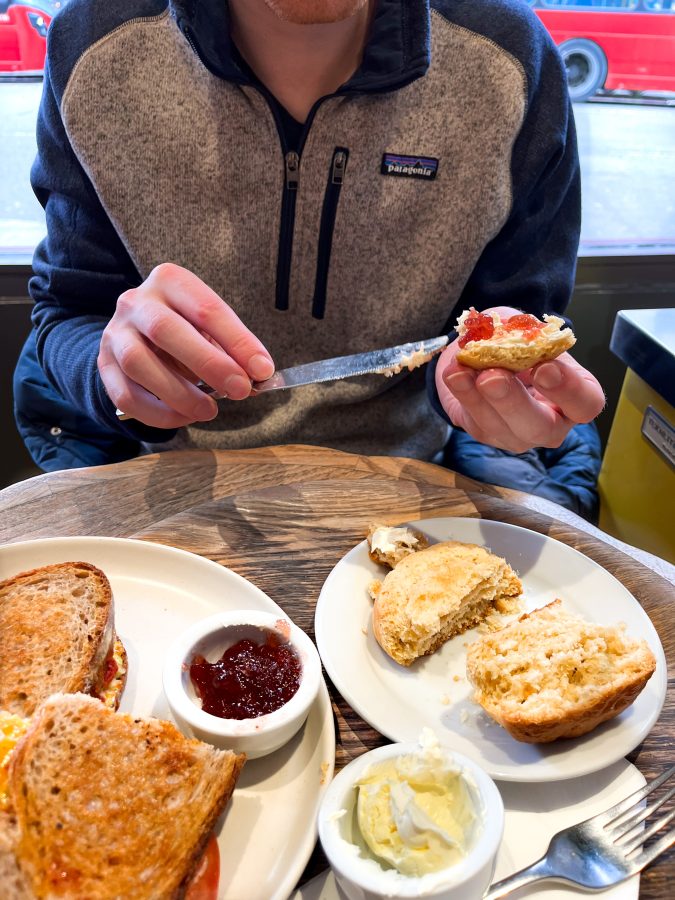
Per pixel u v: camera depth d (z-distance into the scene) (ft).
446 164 1.85
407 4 1.67
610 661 1.08
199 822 0.88
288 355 2.11
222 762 0.93
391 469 1.68
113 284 2.05
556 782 1.04
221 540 1.44
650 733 1.12
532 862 0.94
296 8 1.52
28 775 0.88
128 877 0.82
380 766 0.89
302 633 1.14
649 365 2.36
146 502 1.53
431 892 0.75
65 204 2.01
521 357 1.21
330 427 2.17
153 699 1.15
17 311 3.06
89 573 1.24
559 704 1.01
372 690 1.14
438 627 1.20
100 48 1.76
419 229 1.91
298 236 1.90
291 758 1.07
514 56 1.82
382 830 0.83
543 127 1.90
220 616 1.14
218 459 1.66
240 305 2.02
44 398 2.47
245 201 1.87
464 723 1.11
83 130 1.80
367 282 1.97
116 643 1.20
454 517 1.49
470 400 1.30
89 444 2.49
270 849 0.96
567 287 2.09
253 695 1.07
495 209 1.90
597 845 0.93
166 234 1.91
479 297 2.06
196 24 1.62
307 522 1.50
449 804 0.86
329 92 1.90
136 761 0.92
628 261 3.25
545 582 1.37
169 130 1.80
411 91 1.80
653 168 3.63
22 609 1.17
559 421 1.36
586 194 3.50
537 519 1.54
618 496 2.69
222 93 1.76
